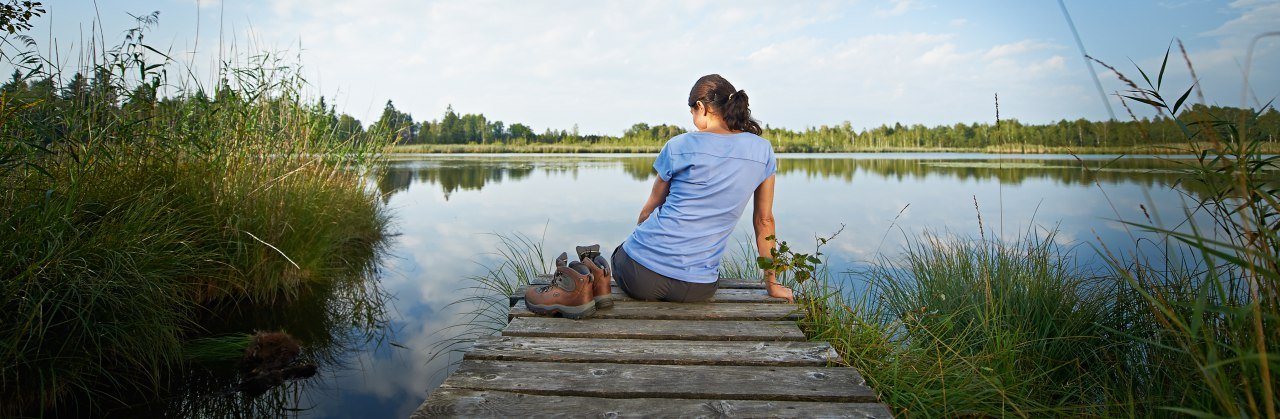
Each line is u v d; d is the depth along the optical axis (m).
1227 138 1.87
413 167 24.06
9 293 2.45
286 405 2.76
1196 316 1.56
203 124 4.83
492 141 63.56
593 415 1.85
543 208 10.89
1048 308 3.28
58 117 3.54
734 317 2.84
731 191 2.83
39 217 2.81
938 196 12.21
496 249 6.92
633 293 3.06
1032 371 2.87
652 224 3.00
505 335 2.61
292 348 3.36
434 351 3.58
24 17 3.37
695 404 1.93
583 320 2.79
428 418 1.82
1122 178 14.98
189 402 2.73
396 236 7.88
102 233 3.03
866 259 5.85
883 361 2.65
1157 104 1.81
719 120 2.87
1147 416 2.33
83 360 2.61
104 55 3.89
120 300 2.80
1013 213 9.14
